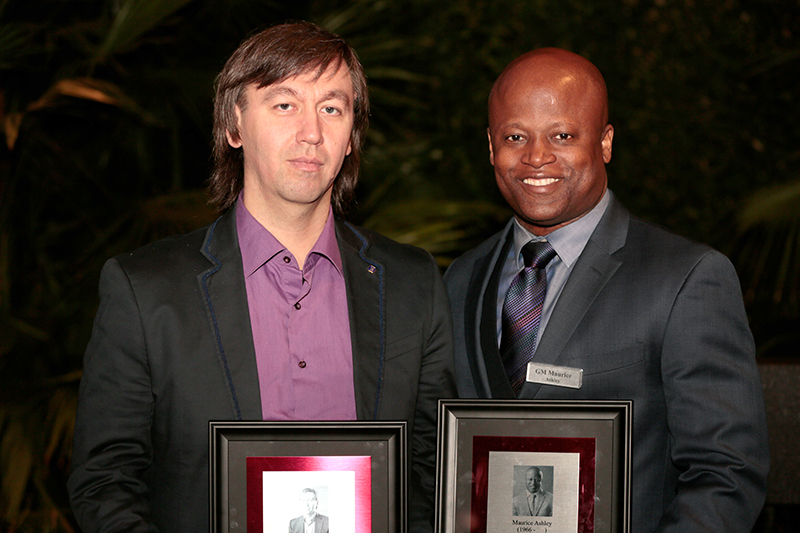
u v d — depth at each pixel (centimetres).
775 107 502
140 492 142
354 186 173
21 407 223
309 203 146
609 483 140
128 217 263
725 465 142
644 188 505
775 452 206
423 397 162
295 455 136
